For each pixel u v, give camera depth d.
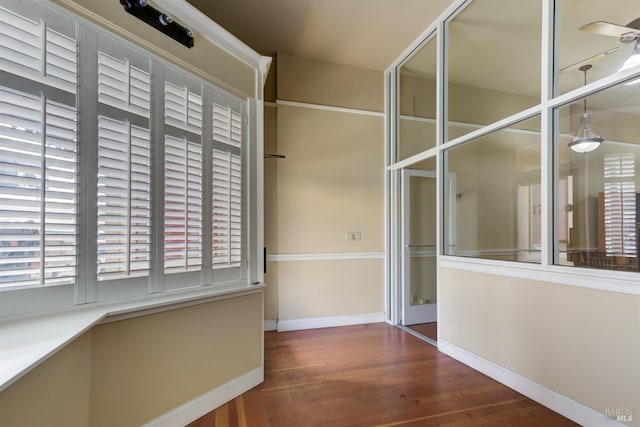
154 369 1.66
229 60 2.24
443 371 2.50
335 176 3.76
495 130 2.56
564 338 1.88
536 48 2.40
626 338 1.58
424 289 3.87
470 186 3.00
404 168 3.73
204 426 1.78
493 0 2.57
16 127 1.25
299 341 3.20
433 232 3.92
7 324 1.23
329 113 3.75
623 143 2.08
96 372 1.42
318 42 3.36
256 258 2.40
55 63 1.37
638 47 2.03
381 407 1.98
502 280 2.31
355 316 3.80
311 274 3.66
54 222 1.36
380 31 3.17
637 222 1.99
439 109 3.03
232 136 2.25
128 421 1.53
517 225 2.58
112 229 1.57
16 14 1.26
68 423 1.24
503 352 2.29
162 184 1.79
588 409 1.73
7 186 1.23
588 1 2.13
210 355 1.97
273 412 1.93
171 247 1.83
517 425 1.79
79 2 1.45
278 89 3.56
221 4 2.74
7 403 0.93
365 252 3.86
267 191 3.56
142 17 1.67
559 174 2.10
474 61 2.89
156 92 1.77
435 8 2.84
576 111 2.12
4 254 1.24
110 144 1.57
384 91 3.96
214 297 1.98
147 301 1.67
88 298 1.47
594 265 1.93
